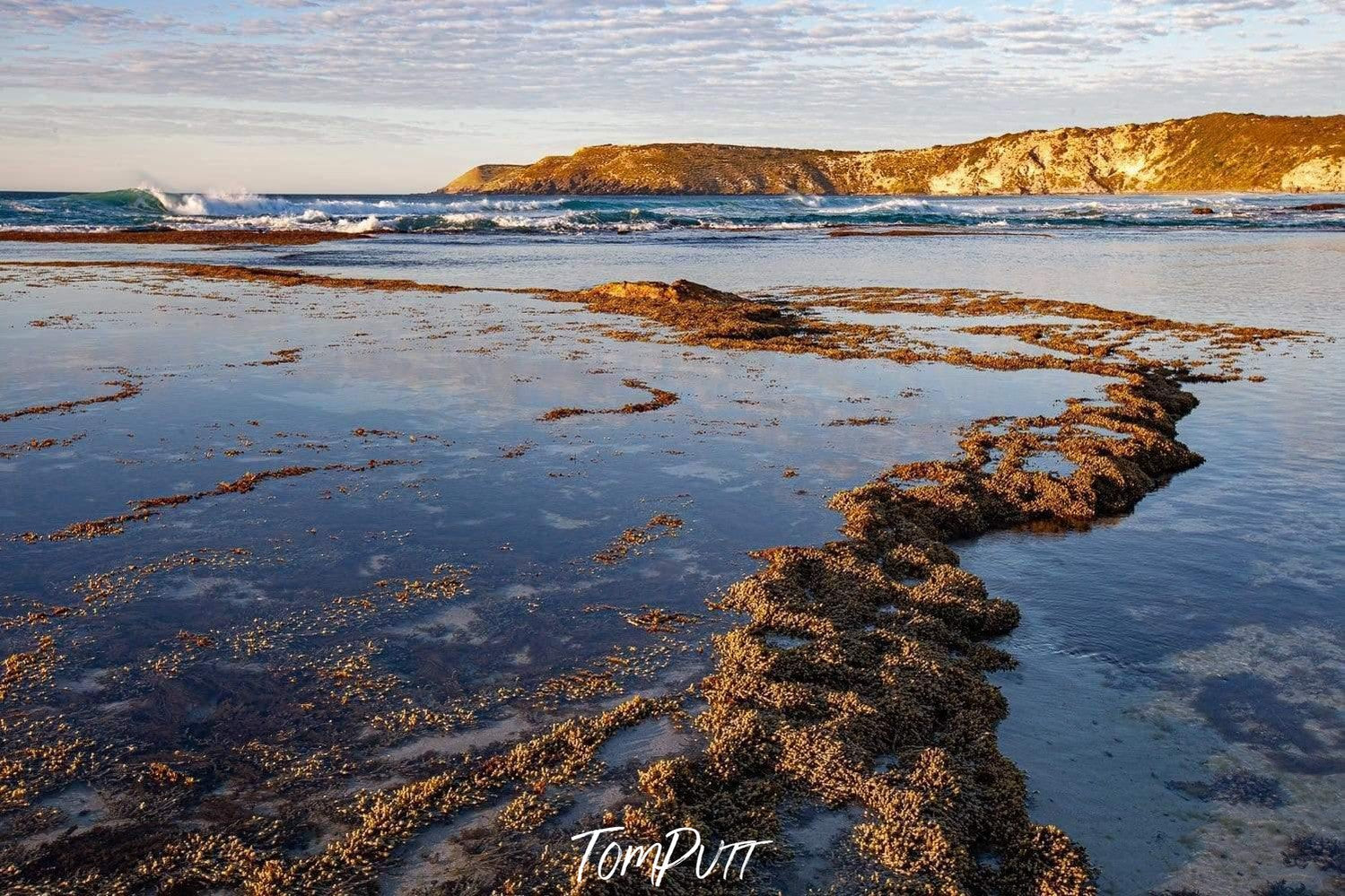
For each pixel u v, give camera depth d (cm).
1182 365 1995
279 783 632
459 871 552
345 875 548
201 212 7700
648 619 868
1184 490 1260
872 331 2438
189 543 1028
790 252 5234
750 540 1053
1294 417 1609
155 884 543
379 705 726
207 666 778
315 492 1189
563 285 3500
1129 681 787
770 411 1611
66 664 779
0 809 603
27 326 2420
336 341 2242
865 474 1280
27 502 1144
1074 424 1520
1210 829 605
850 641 809
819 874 555
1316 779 655
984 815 605
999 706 734
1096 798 634
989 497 1189
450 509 1140
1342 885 556
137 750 666
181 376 1839
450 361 2003
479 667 782
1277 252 5050
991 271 4131
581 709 723
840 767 634
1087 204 11356
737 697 719
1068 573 1002
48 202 7344
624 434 1459
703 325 2475
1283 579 980
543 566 980
